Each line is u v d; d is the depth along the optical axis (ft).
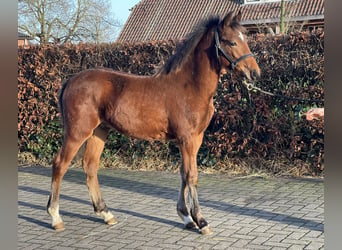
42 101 28.02
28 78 28.30
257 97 23.26
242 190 20.30
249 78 14.44
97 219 16.70
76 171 26.30
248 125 23.84
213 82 14.70
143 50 25.75
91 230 15.39
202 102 14.62
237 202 18.28
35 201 19.63
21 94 28.19
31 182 23.61
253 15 54.49
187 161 14.67
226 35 14.46
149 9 65.16
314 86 22.16
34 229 15.61
